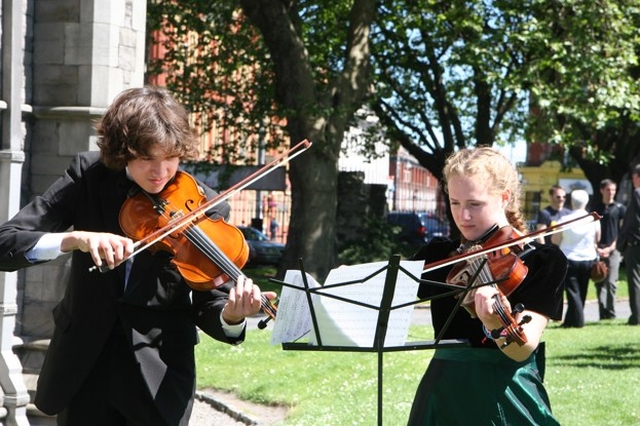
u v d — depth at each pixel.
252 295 3.22
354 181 25.62
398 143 27.22
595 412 6.80
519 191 3.54
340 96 18.17
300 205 18.25
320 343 3.15
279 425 6.67
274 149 24.19
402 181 53.06
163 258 3.40
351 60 18.28
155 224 3.47
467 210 3.39
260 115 23.12
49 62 7.13
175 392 3.33
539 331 3.27
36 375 6.85
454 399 3.43
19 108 6.71
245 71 23.61
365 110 25.73
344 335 3.13
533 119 21.80
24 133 7.06
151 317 3.36
